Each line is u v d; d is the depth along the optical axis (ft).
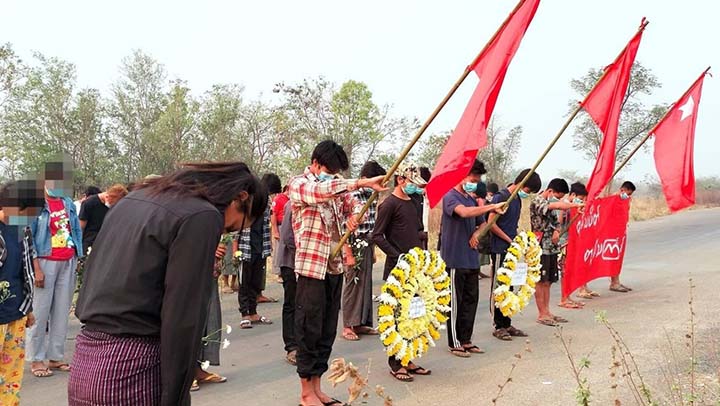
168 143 95.45
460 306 22.18
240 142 94.38
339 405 16.81
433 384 18.90
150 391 7.97
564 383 18.49
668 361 20.24
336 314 17.11
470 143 15.98
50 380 19.66
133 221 8.14
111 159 100.27
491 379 19.24
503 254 24.50
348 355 22.65
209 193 8.70
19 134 90.17
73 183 20.31
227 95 95.55
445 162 16.14
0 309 14.43
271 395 18.20
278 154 90.89
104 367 7.83
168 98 99.81
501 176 111.34
